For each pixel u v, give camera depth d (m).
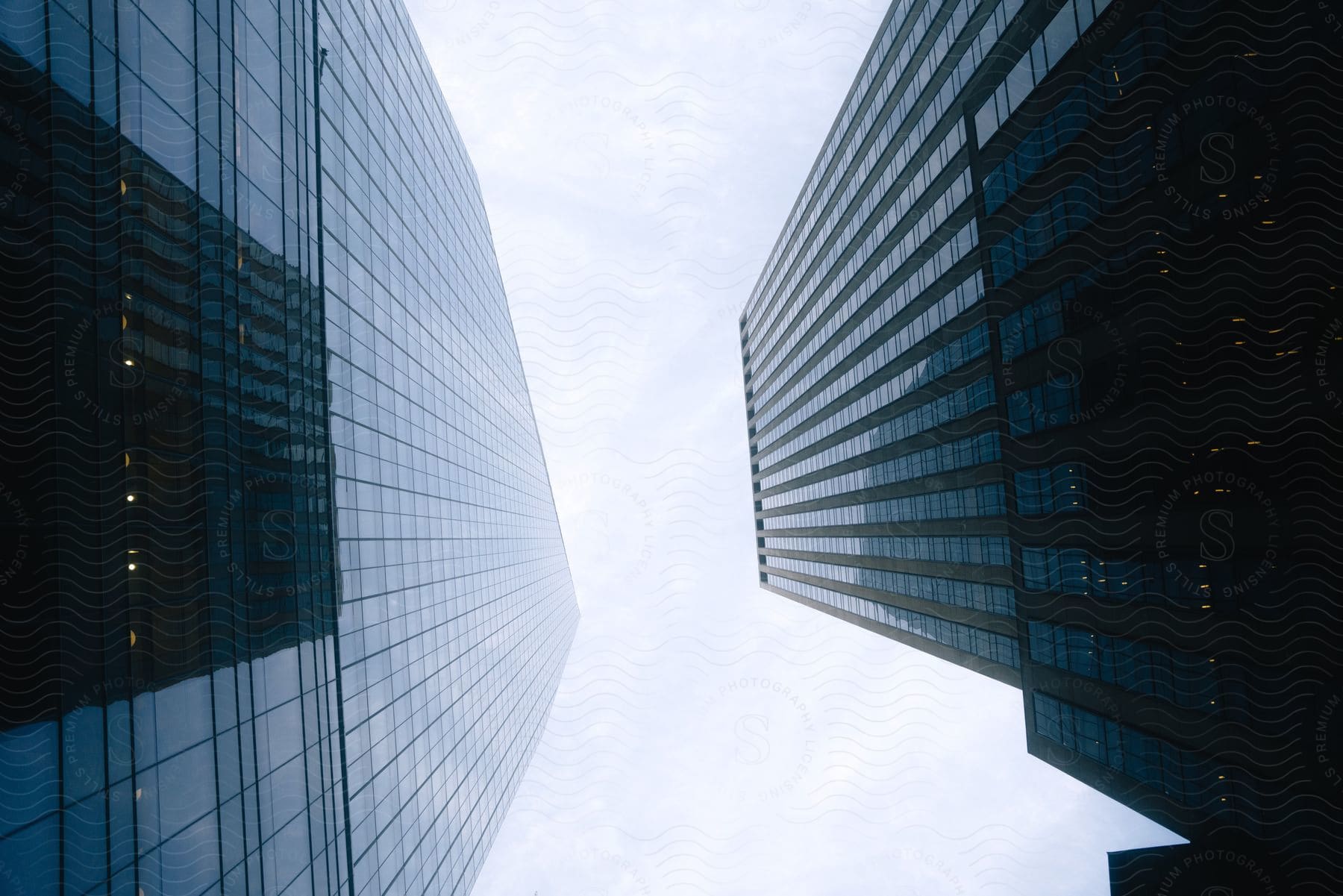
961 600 36.00
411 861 24.27
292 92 18.67
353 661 20.45
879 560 49.44
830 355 59.56
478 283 48.56
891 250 43.69
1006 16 26.56
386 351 26.19
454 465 36.41
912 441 41.28
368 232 25.31
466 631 35.53
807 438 69.38
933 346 37.31
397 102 31.33
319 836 17.41
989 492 31.72
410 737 24.97
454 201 42.66
